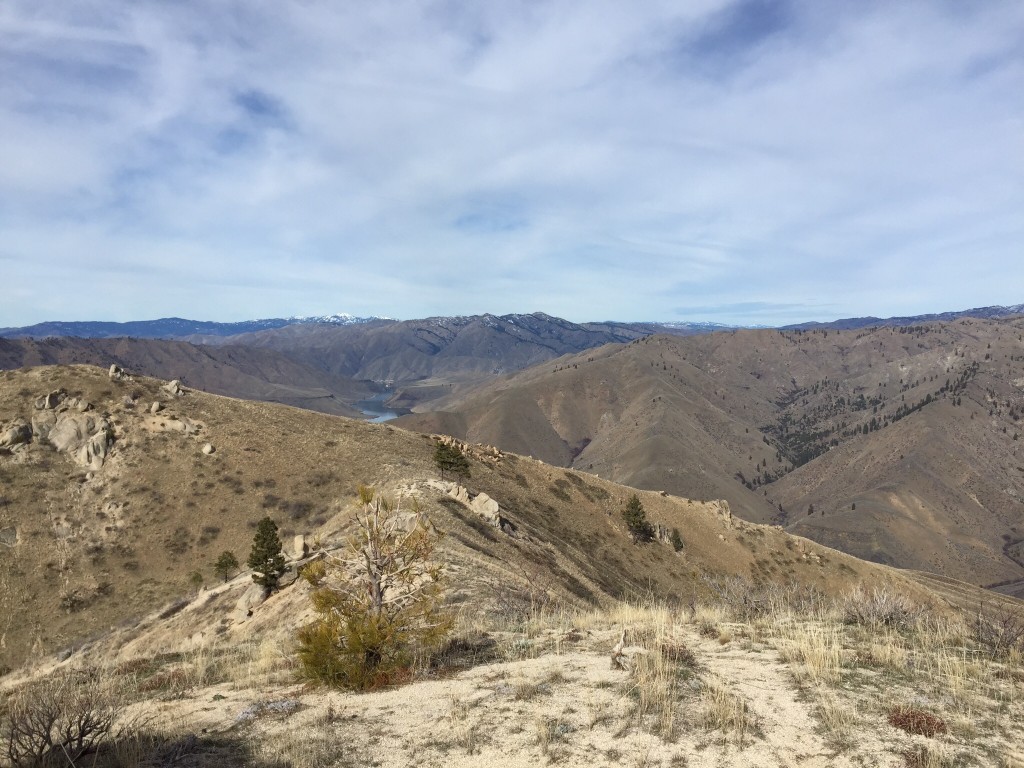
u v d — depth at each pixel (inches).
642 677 279.4
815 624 401.1
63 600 1984.5
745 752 209.5
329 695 316.8
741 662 316.8
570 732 232.5
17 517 2203.5
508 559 1582.2
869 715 236.4
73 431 2571.4
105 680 397.7
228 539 2289.6
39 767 222.8
